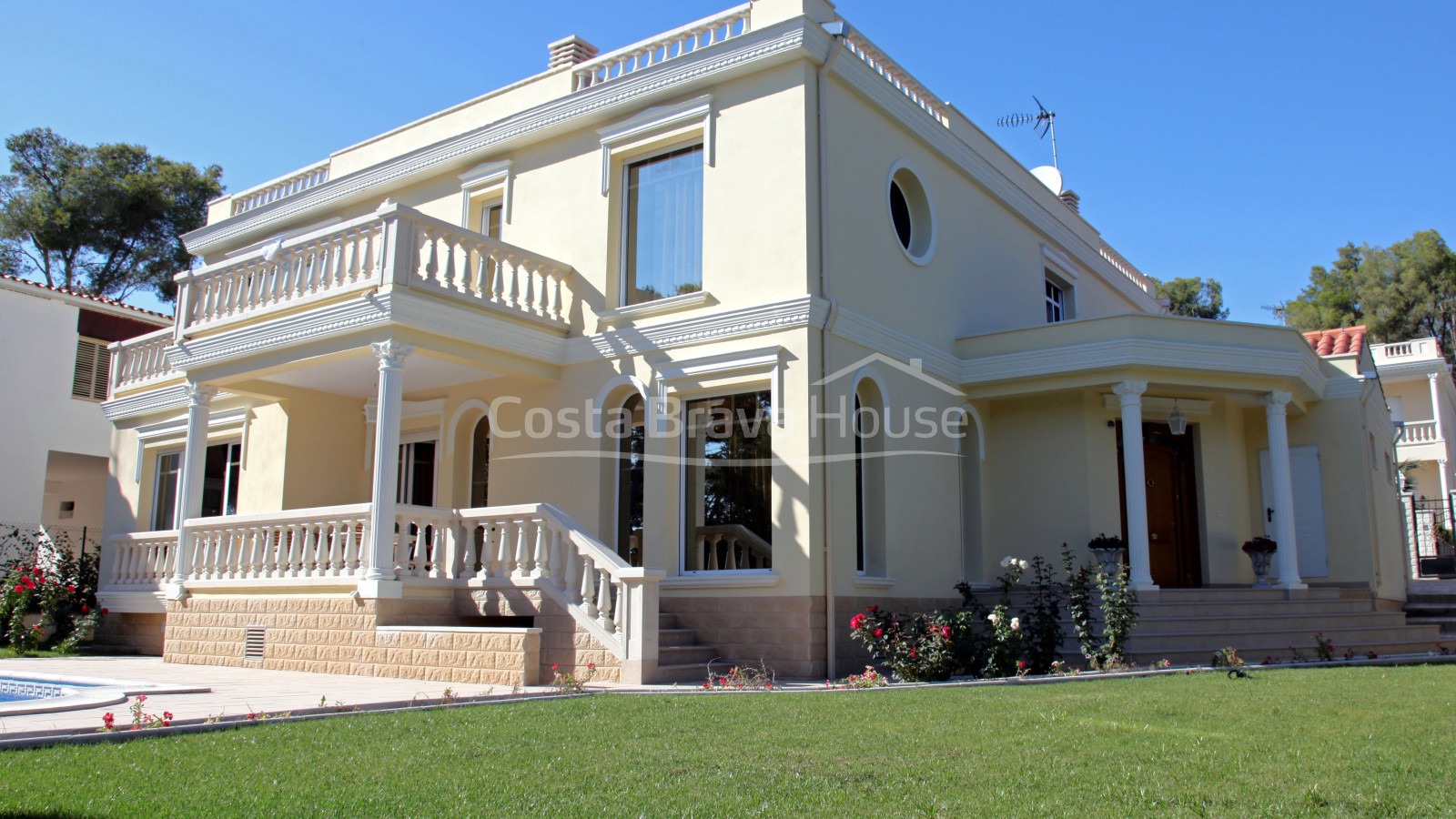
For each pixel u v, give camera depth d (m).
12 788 4.84
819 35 12.86
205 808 4.58
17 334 22.03
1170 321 14.68
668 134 13.86
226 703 8.20
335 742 6.26
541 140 15.19
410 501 15.84
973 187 17.02
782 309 12.31
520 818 4.48
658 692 9.23
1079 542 15.25
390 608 11.52
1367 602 15.47
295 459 15.59
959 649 11.02
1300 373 15.15
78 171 33.22
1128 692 8.89
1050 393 15.66
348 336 12.70
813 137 12.80
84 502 25.52
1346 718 7.29
